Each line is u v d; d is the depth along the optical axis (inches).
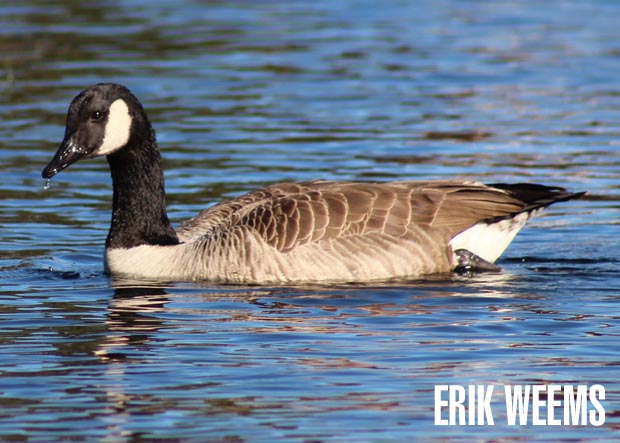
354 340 508.7
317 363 478.6
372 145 916.0
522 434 413.4
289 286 601.3
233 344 503.8
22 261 661.9
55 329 528.1
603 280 615.2
